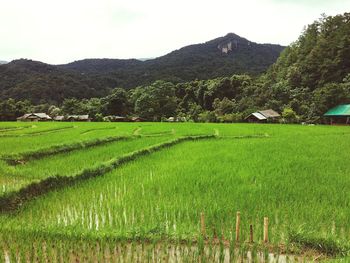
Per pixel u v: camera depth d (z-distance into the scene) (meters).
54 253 6.51
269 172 12.93
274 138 27.20
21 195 10.38
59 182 12.01
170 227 7.65
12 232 7.31
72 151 19.92
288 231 7.07
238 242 6.90
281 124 51.56
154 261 6.28
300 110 61.28
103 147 21.64
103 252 6.55
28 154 17.44
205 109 99.50
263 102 73.69
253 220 7.86
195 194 10.09
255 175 12.34
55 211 9.22
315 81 76.69
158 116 79.69
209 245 6.61
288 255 6.55
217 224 7.70
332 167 13.80
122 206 9.30
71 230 7.38
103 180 12.69
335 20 88.38
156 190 10.87
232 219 7.90
